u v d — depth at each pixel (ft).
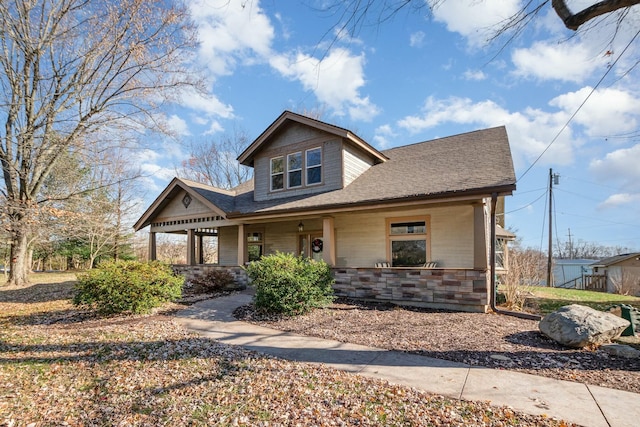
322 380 13.56
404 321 23.16
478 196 25.39
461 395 12.08
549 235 76.28
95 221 49.08
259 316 25.41
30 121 42.09
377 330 21.02
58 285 48.75
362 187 35.01
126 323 24.14
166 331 21.65
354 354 16.72
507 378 13.57
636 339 20.07
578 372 14.15
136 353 17.46
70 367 15.88
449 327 21.43
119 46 41.78
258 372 14.56
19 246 48.57
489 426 10.01
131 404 12.28
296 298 25.22
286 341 19.15
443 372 14.25
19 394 13.25
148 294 26.84
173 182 45.47
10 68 40.50
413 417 10.60
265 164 43.19
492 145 35.70
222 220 41.88
